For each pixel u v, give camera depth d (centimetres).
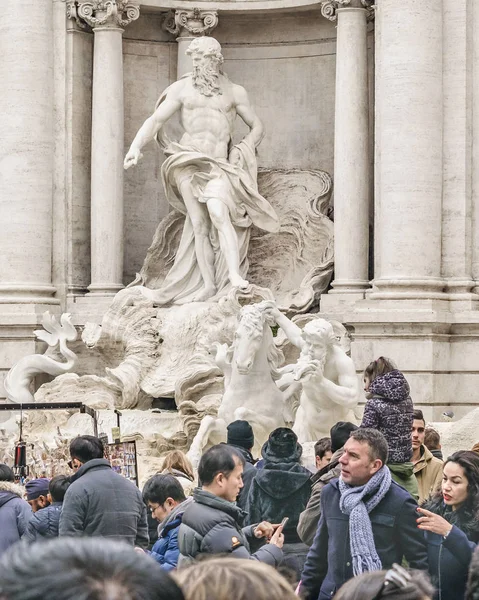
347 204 3203
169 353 3081
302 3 3381
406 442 1226
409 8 3039
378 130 3102
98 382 3112
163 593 395
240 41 3553
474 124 3066
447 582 1039
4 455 2484
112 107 3356
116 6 3338
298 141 3522
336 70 3241
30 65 3312
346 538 1057
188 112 3262
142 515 1369
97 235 3353
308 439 2423
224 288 3219
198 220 3238
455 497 1120
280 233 3378
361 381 3009
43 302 3294
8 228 3309
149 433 2862
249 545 1209
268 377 2542
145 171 3556
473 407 3019
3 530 1427
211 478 1108
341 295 3172
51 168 3359
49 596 388
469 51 3066
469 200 3069
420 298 3008
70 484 1339
